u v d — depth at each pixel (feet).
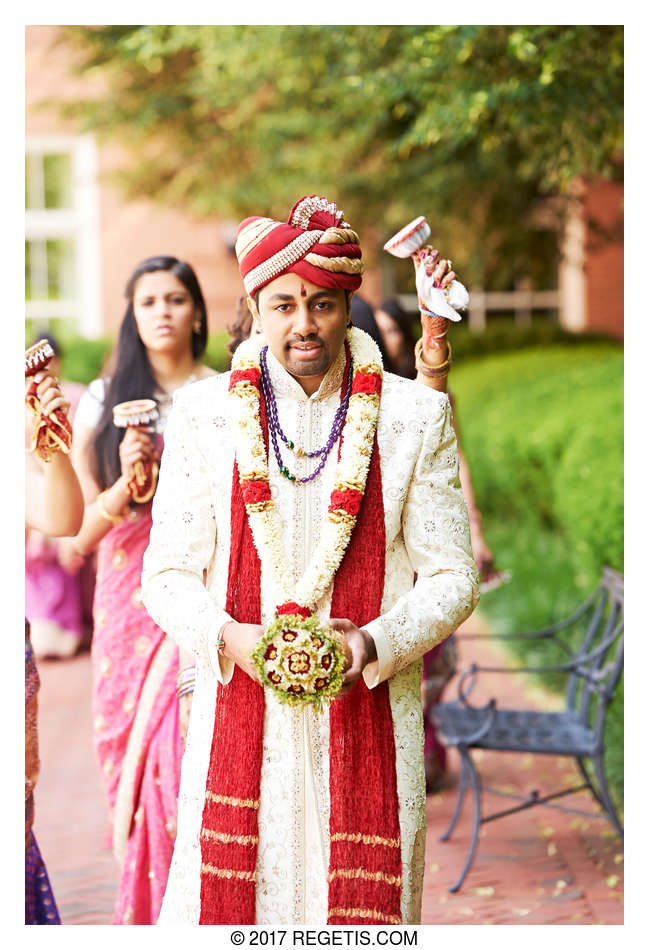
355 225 38.45
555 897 13.16
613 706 18.31
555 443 26.96
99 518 11.32
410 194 34.91
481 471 35.53
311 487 8.14
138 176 41.91
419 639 7.77
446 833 15.23
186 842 8.02
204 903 7.79
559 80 20.03
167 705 10.75
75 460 12.05
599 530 19.29
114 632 11.16
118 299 48.01
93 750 19.63
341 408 8.24
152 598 8.16
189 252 47.78
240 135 38.65
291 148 37.11
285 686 7.39
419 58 21.53
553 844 14.94
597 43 19.57
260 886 7.84
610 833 15.26
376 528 7.98
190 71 35.86
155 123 39.99
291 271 7.68
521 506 31.91
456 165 31.63
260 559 7.93
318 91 31.32
